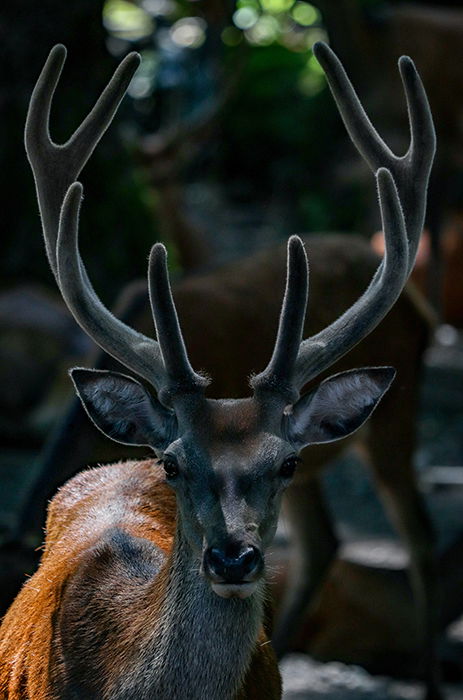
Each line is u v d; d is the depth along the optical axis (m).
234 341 9.89
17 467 15.04
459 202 24.36
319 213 27.91
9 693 6.72
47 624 6.58
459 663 11.08
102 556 6.71
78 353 16.12
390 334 10.48
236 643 6.09
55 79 6.68
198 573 6.04
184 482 5.83
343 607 11.05
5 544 8.77
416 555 10.70
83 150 6.75
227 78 20.34
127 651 6.22
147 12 25.88
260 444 5.82
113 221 17.16
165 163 18.52
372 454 10.64
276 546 11.99
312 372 6.32
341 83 6.76
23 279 17.09
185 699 6.10
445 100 20.66
